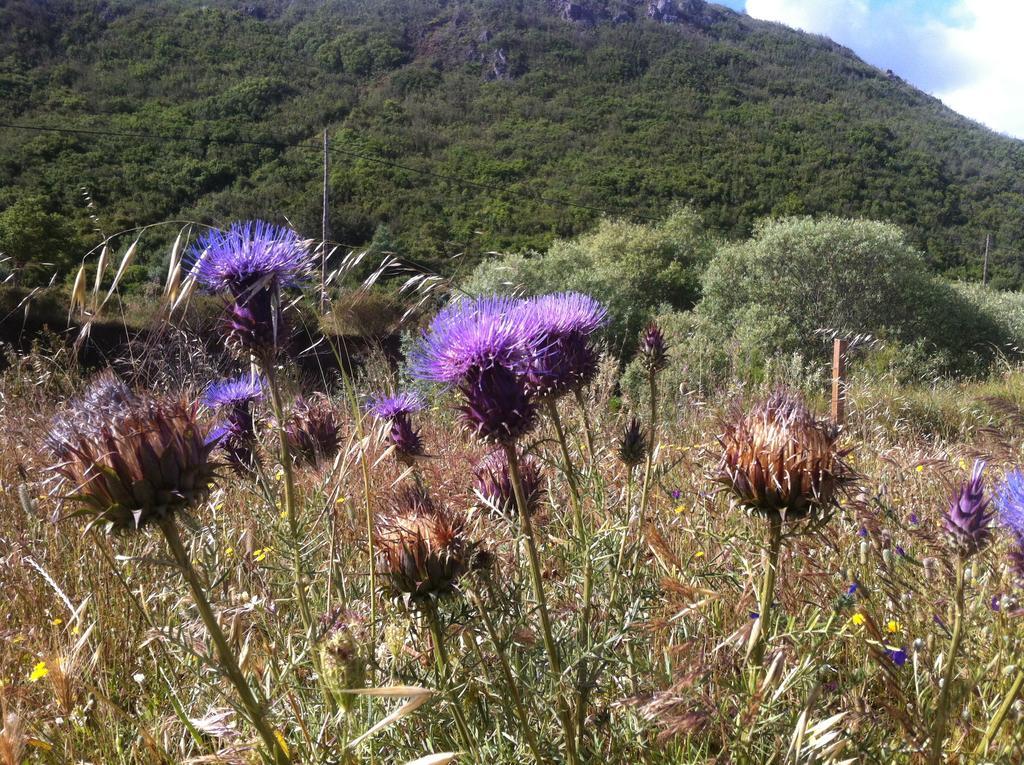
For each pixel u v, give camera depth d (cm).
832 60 11288
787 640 214
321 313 268
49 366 562
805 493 189
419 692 159
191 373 389
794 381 930
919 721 192
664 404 740
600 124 6700
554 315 255
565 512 327
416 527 214
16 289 970
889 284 2222
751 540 223
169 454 181
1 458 441
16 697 251
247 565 290
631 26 11994
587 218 3669
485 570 232
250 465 310
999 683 219
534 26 11206
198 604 182
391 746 215
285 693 225
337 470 290
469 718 236
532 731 211
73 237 1891
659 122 6631
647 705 182
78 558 327
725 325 2158
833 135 5903
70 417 191
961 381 1591
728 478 198
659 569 284
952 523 178
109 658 288
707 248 3594
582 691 206
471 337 219
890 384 1146
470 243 2492
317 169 3481
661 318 2008
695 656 229
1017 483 185
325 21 10275
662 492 377
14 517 382
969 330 2311
